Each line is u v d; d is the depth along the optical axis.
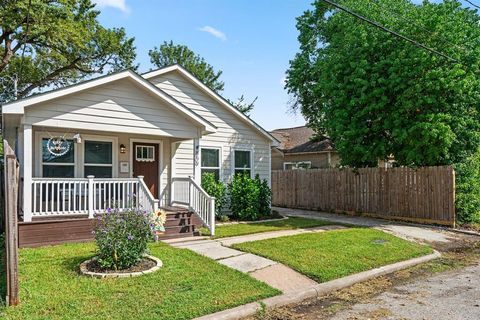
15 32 18.86
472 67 11.64
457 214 12.34
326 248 7.98
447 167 12.17
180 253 7.23
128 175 10.96
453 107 11.91
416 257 8.10
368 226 11.73
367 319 4.75
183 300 4.90
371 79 12.95
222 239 8.98
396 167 13.78
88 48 22.30
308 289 5.79
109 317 4.32
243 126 14.80
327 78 14.77
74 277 5.59
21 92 22.11
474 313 4.92
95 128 8.95
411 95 11.92
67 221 8.12
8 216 4.66
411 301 5.46
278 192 19.19
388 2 13.94
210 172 13.73
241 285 5.63
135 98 9.60
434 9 12.37
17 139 10.64
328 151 22.34
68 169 9.90
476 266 7.71
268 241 8.51
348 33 14.09
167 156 11.88
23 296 4.83
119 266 6.00
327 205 16.39
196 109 13.51
